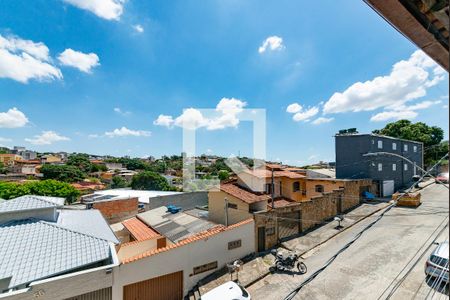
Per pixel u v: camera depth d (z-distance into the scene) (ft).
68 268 24.40
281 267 33.01
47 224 30.86
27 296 21.76
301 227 45.50
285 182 63.10
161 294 29.84
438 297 24.34
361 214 54.29
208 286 30.50
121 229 53.47
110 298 26.27
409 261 31.60
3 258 24.30
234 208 43.19
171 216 52.49
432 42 5.57
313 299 26.07
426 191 71.41
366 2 4.85
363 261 32.81
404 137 107.86
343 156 74.38
